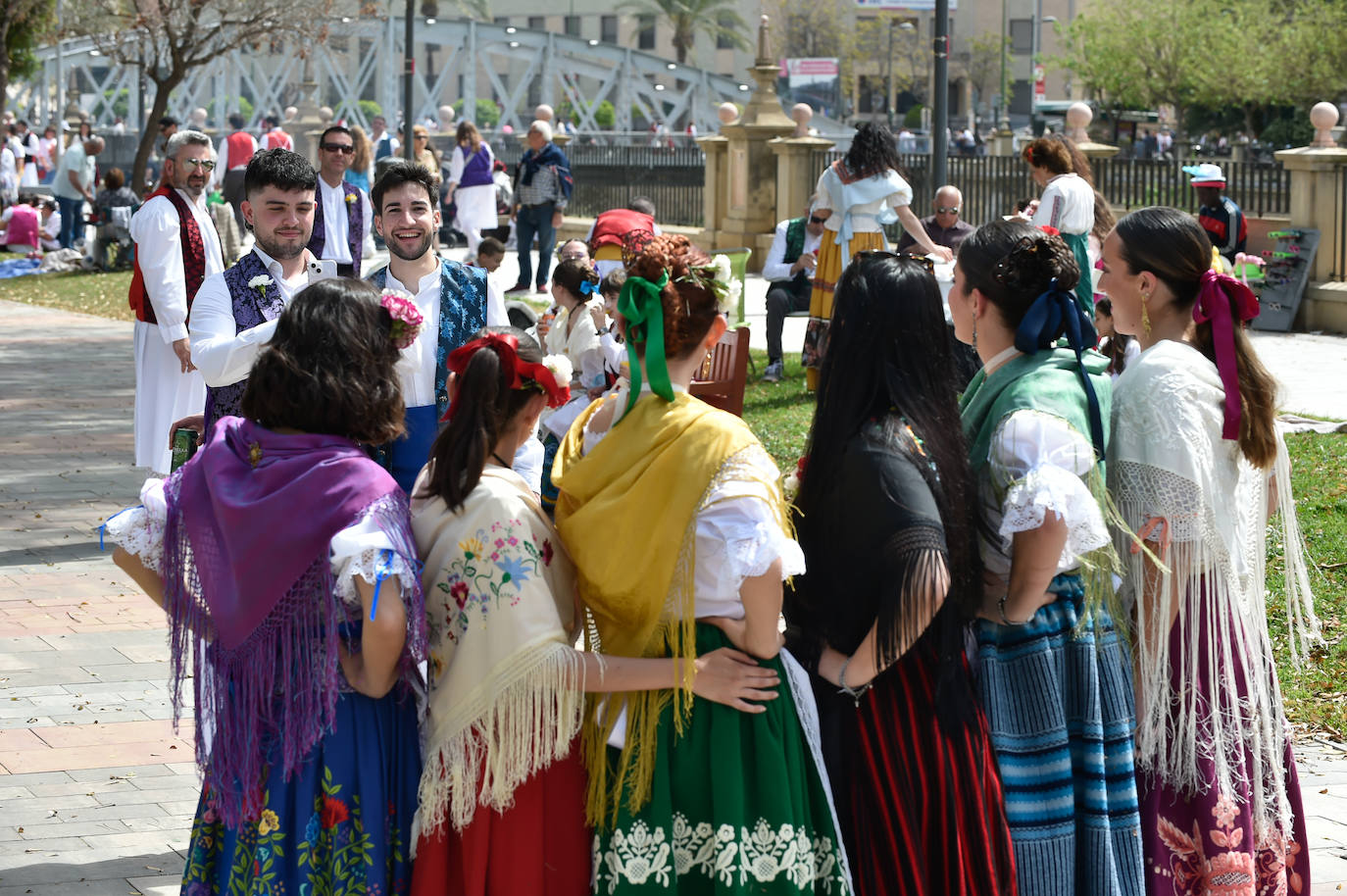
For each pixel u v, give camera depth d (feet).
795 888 9.41
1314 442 28.94
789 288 36.37
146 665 18.43
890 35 176.35
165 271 19.77
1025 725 10.05
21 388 38.99
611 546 9.40
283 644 9.12
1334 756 15.80
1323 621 19.39
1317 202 45.96
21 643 19.12
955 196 36.22
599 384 22.89
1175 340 10.94
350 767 9.41
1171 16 122.11
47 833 13.61
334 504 9.10
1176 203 51.42
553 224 55.72
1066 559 9.73
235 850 9.45
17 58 78.28
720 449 9.21
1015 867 9.93
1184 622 10.59
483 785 9.33
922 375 9.57
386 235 13.71
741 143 62.95
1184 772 10.67
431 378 13.58
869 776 9.92
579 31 232.32
